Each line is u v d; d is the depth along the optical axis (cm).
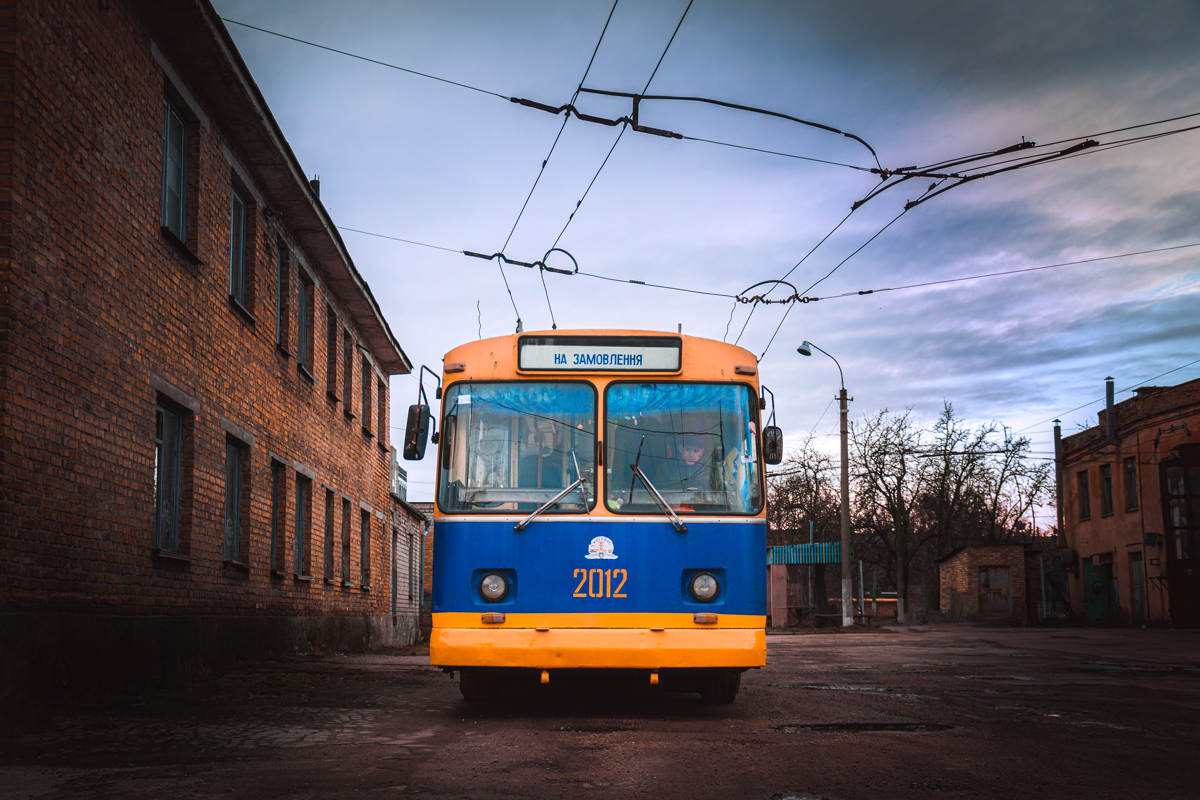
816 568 4725
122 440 1091
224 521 1502
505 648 845
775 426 939
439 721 816
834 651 2033
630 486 882
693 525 873
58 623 911
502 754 640
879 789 529
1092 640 2519
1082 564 4469
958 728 768
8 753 648
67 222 973
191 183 1362
